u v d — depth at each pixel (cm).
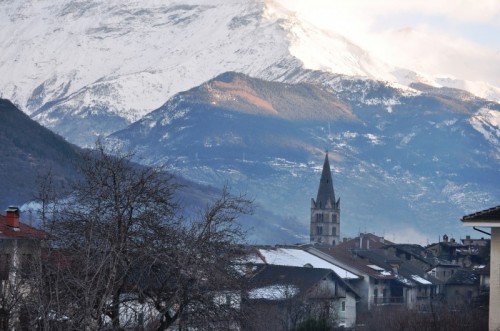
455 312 19488
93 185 9694
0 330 9419
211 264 9781
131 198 9519
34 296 8794
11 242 12150
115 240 9262
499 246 10700
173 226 9812
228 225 10181
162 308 9656
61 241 9525
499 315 10656
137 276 9612
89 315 8381
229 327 10119
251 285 10719
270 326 17138
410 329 18050
